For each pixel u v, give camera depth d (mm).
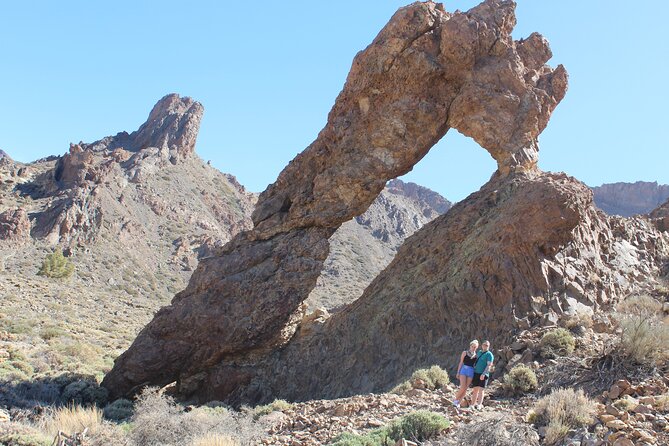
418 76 26609
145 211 120312
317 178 27781
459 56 26531
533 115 26406
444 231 25875
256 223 29141
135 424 15172
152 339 27594
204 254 114062
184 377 27781
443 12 27781
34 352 34438
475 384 13977
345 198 27281
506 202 23281
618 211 158625
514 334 19141
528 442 10234
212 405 24312
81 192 100812
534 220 21094
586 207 22234
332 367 24500
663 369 13984
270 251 27859
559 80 27469
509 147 26047
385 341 22969
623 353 14633
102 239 95500
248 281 27188
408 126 26688
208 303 27281
